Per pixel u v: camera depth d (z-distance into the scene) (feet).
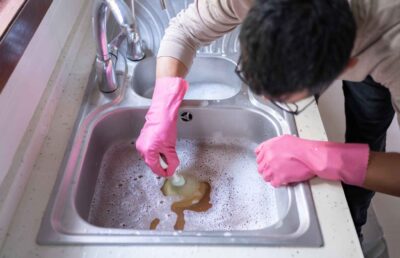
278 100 1.75
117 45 3.27
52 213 2.19
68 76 3.07
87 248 2.04
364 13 1.88
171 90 2.83
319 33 1.48
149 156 2.68
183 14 3.02
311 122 2.79
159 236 2.10
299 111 2.86
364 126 3.61
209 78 3.61
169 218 2.71
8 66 2.10
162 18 3.72
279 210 2.60
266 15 1.52
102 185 2.90
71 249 2.03
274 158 2.52
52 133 2.65
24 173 2.33
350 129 3.82
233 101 3.01
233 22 2.70
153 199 2.83
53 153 2.52
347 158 2.39
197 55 3.41
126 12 2.42
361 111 3.50
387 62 1.96
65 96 2.91
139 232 2.13
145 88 3.51
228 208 2.79
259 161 2.68
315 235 2.11
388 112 3.43
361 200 3.83
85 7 3.54
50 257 2.00
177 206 2.79
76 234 2.11
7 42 2.09
